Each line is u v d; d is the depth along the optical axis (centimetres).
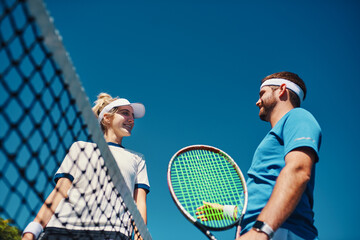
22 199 174
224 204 266
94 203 268
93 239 252
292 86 251
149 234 302
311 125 203
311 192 210
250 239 168
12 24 139
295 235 189
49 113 176
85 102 198
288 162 189
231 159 284
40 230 241
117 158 315
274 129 227
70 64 178
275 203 173
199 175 278
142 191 325
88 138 214
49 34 158
